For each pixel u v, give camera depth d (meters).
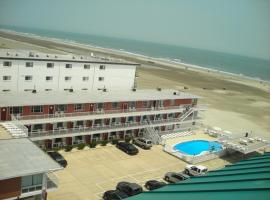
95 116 59.91
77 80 80.19
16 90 71.44
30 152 35.78
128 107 66.75
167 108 72.62
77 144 60.09
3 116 51.50
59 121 55.47
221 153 66.19
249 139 72.31
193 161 60.53
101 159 56.31
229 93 154.62
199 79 190.62
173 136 73.12
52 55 83.62
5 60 68.44
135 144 65.44
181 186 22.34
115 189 46.41
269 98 159.50
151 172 54.09
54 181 36.19
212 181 22.31
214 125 91.12
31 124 53.12
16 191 32.09
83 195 43.66
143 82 143.50
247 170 24.62
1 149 35.44
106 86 85.94
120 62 87.94
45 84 75.38
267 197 16.98
